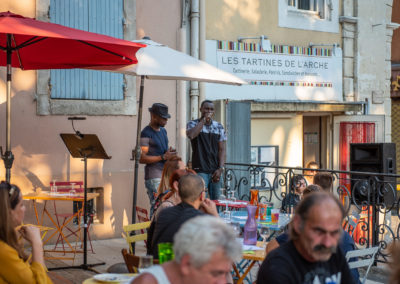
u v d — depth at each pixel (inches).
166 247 139.5
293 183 377.1
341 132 553.9
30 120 347.6
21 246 160.4
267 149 519.8
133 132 386.6
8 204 155.9
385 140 585.6
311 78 526.6
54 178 353.7
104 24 377.7
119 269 282.7
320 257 125.0
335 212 124.4
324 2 543.8
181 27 411.8
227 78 311.3
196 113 442.3
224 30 470.6
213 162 385.7
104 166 371.9
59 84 358.0
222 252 98.1
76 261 308.3
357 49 561.3
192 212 178.2
